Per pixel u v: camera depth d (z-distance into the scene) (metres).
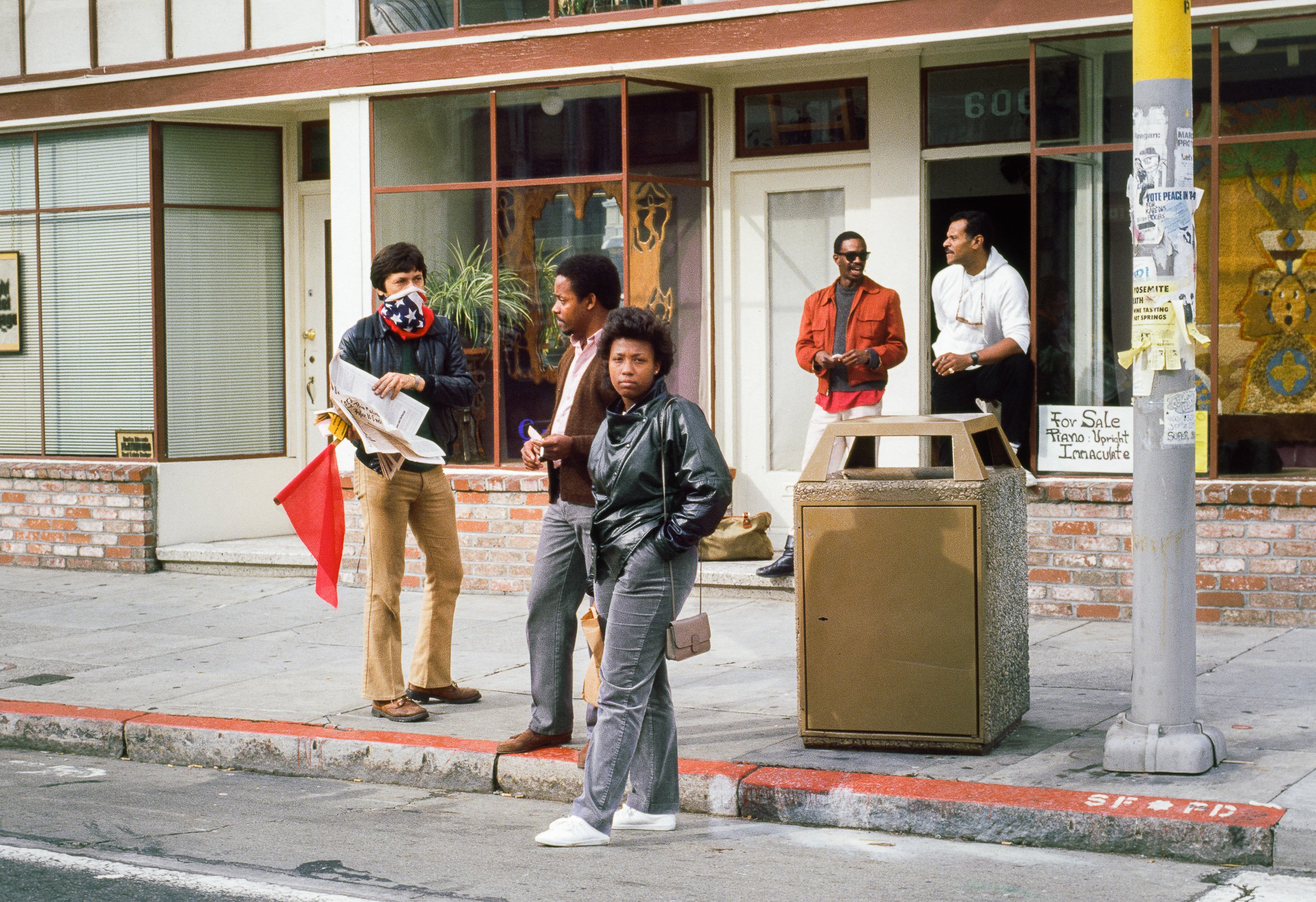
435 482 6.61
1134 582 5.35
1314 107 7.77
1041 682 6.77
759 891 4.60
